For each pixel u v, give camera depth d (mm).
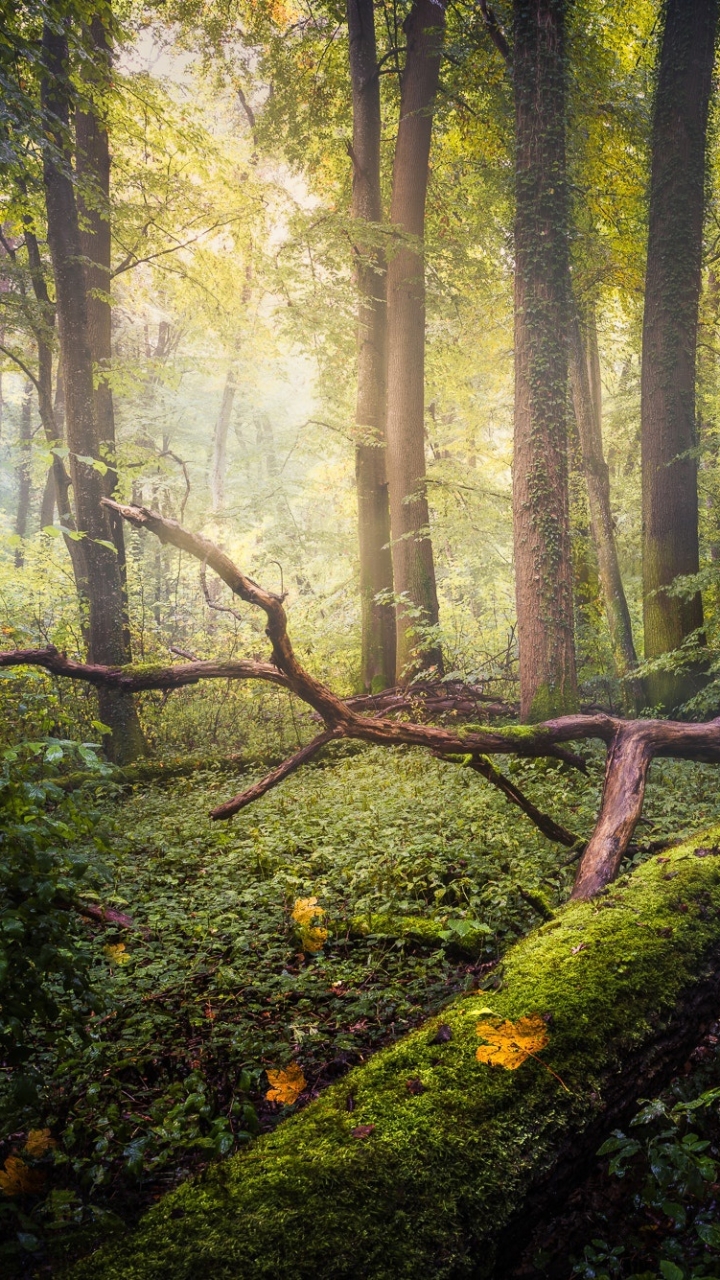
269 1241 2018
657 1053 2961
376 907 5145
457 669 14148
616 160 13555
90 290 12836
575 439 14391
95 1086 3139
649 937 3432
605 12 14422
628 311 15125
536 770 8320
